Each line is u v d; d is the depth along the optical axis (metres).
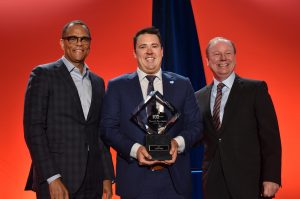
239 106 2.57
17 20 3.47
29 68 3.48
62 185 2.20
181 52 3.54
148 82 2.32
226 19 3.61
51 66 2.35
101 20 3.55
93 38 3.54
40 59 3.48
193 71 3.56
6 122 3.48
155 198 2.22
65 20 3.50
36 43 3.48
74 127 2.29
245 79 2.67
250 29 3.61
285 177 3.67
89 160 2.33
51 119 2.27
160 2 3.54
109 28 3.55
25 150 3.53
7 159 3.51
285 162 3.66
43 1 3.48
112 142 2.24
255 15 3.61
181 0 3.56
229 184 2.50
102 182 2.43
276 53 3.62
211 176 2.56
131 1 3.56
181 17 3.55
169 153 2.14
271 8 3.61
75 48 2.38
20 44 3.47
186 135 2.25
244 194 2.49
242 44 3.61
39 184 2.26
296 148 3.65
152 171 2.22
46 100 2.26
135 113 2.23
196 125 2.34
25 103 2.26
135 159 2.23
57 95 2.29
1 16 3.45
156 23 3.54
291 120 3.63
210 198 2.55
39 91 2.25
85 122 2.33
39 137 2.20
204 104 2.68
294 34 3.62
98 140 2.42
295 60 3.62
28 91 2.26
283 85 3.63
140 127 2.25
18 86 3.47
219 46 2.65
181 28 3.55
